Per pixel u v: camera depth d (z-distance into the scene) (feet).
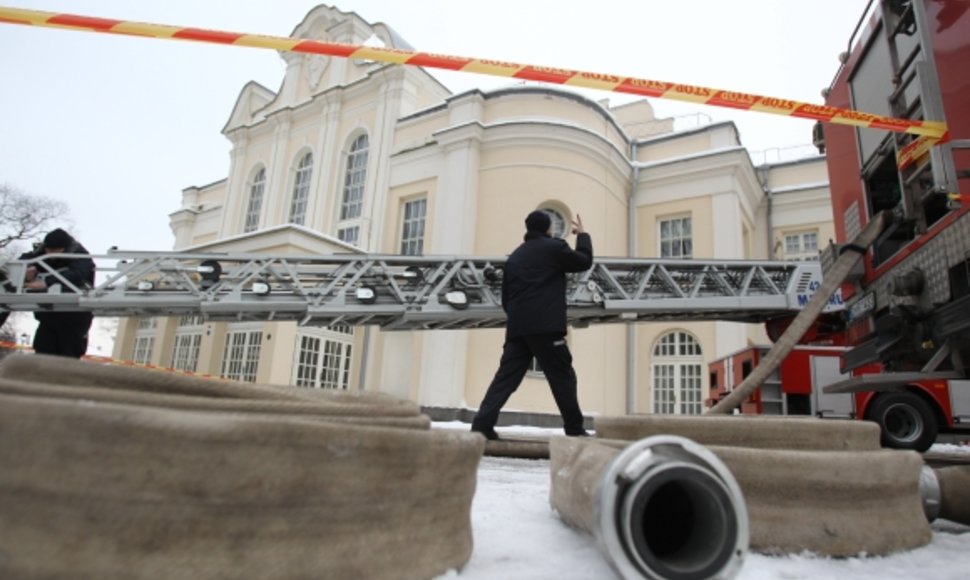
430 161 59.88
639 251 63.93
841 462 5.74
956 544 6.23
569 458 6.45
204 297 25.49
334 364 57.93
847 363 15.03
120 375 4.25
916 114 11.02
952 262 10.43
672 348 61.16
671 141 67.31
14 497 3.11
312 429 3.70
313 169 71.87
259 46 9.12
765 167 73.77
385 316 26.86
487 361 51.24
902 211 12.13
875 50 13.51
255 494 3.44
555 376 12.91
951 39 10.31
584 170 55.98
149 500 3.21
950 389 22.99
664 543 4.42
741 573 4.90
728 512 3.87
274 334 53.36
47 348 17.19
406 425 5.20
